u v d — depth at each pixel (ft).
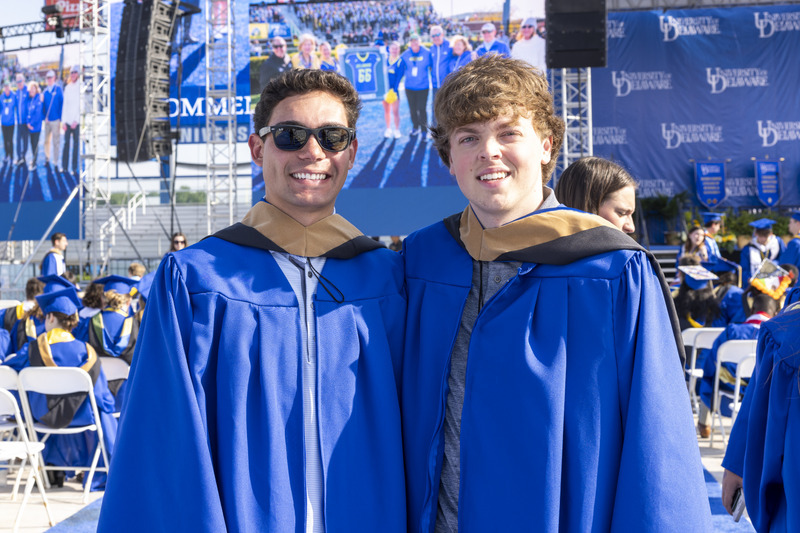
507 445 4.98
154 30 50.90
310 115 5.68
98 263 52.90
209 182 48.34
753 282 18.30
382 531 5.32
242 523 4.93
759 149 50.70
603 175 7.42
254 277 5.53
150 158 52.03
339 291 5.71
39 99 54.95
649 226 50.88
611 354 4.97
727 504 6.68
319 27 50.47
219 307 5.36
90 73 49.47
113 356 16.75
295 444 5.28
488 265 5.51
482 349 5.24
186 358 5.17
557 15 30.81
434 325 5.61
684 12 50.96
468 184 5.31
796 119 50.57
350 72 49.78
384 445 5.46
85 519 13.47
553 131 5.58
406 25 49.19
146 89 51.11
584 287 5.10
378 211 48.70
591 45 30.66
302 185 5.68
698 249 27.45
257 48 51.67
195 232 58.59
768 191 50.14
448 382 5.44
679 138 50.98
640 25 50.96
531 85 5.29
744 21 50.72
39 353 15.26
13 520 13.48
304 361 5.46
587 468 4.83
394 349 5.85
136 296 21.58
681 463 4.76
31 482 13.07
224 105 52.90
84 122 49.75
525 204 5.49
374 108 49.29
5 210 55.31
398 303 5.93
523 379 4.99
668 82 51.08
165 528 4.90
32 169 55.11
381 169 48.98
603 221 5.41
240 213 52.54
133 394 5.20
